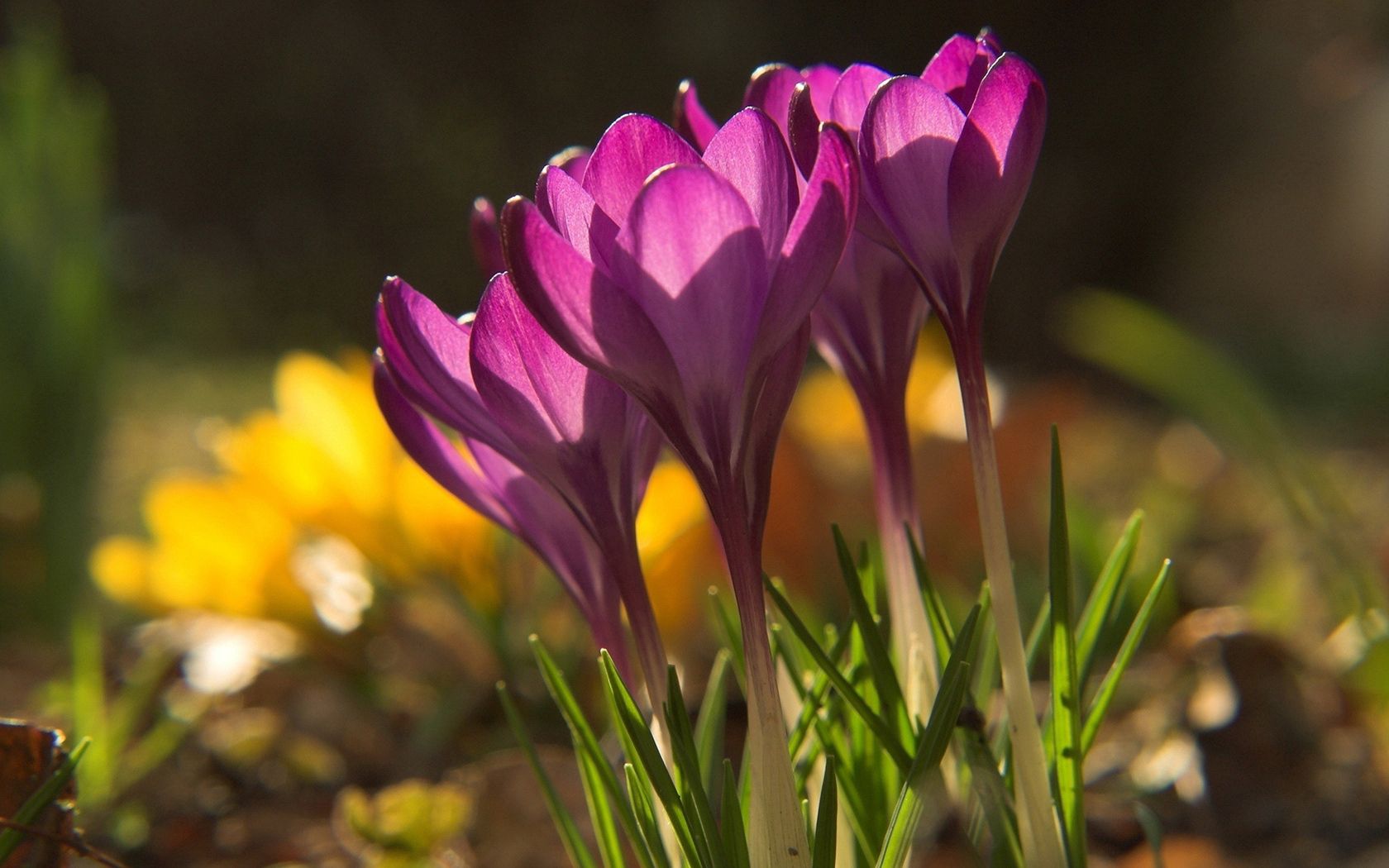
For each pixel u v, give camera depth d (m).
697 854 0.60
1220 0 4.03
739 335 0.58
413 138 4.26
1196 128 4.18
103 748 0.76
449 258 4.19
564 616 0.93
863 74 0.61
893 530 0.63
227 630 0.98
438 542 0.89
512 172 4.25
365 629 0.94
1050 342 4.13
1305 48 3.94
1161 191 4.19
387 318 0.59
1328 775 0.79
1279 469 0.95
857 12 4.12
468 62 4.36
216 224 4.52
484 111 4.31
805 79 0.62
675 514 0.88
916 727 0.62
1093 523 1.10
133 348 3.20
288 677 0.95
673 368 0.58
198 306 3.71
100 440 1.28
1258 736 0.81
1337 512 0.94
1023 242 4.17
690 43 4.18
